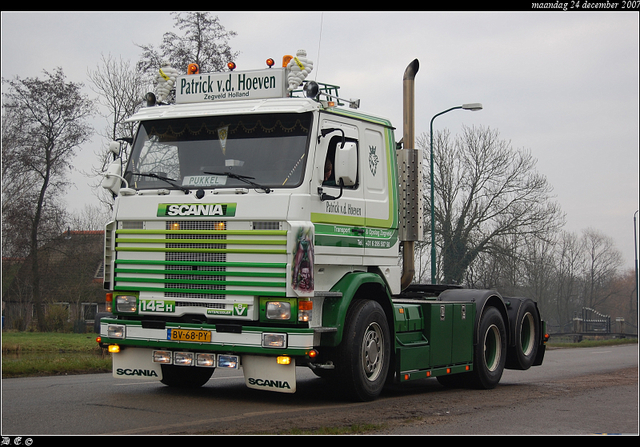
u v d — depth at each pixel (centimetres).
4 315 4138
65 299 4203
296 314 752
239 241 770
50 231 3700
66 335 2794
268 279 755
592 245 7938
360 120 891
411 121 1049
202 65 2519
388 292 893
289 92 834
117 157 859
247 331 758
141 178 844
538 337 1245
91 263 4281
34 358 1345
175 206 802
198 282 784
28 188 3488
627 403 918
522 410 828
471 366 1045
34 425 646
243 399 849
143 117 863
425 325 967
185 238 796
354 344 817
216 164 812
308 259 760
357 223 867
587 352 2470
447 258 3994
